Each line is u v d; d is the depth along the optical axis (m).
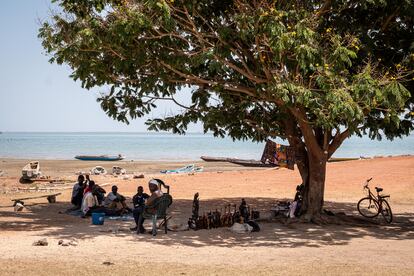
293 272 8.33
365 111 12.50
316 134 15.70
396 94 11.16
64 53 12.76
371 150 112.25
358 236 12.97
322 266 8.91
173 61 13.05
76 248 10.41
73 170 47.44
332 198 22.77
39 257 9.32
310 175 15.23
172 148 128.75
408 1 12.51
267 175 31.42
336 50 11.32
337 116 12.03
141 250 10.39
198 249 10.70
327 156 15.27
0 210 17.27
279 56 11.61
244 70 14.01
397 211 18.69
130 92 15.50
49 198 19.91
